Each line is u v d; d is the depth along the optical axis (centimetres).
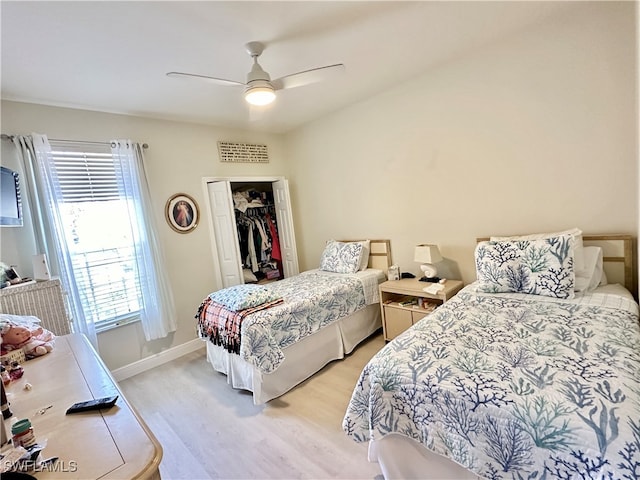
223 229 381
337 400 243
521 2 209
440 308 221
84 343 169
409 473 151
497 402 121
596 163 234
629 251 225
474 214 299
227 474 181
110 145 305
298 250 478
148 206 320
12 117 255
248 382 249
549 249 219
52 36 181
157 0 162
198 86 272
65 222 277
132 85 256
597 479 97
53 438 90
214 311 279
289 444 200
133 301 318
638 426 100
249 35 204
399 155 343
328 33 214
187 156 362
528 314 191
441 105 303
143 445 86
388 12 199
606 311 183
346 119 384
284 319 255
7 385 124
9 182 223
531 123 257
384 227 372
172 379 299
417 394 142
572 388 119
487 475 121
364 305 335
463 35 242
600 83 226
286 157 465
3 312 193
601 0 218
